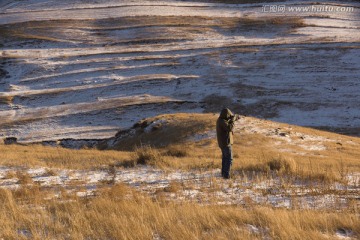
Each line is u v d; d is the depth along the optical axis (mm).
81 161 77562
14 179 56625
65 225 29797
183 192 43594
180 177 53844
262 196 41188
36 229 28828
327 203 37250
